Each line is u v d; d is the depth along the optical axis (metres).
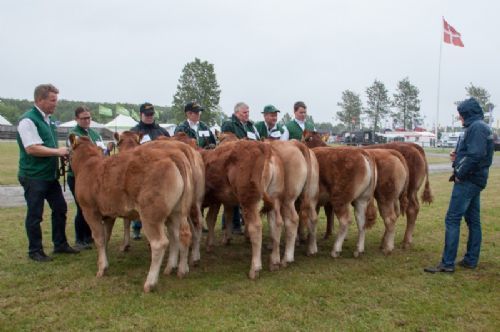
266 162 5.60
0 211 9.62
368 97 71.81
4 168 18.38
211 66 49.09
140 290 5.13
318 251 7.06
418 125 80.69
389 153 6.86
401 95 72.31
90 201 5.48
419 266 6.14
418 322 4.34
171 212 5.42
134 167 4.96
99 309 4.55
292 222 6.21
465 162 5.52
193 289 5.18
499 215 9.53
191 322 4.29
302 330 4.14
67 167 7.44
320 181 6.70
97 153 5.79
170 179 4.90
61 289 5.14
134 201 5.04
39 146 5.91
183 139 6.98
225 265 6.26
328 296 5.00
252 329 4.15
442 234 7.99
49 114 6.33
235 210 8.43
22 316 4.38
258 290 5.16
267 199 5.58
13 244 6.95
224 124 8.40
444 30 36.34
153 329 4.14
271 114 8.88
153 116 7.93
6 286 5.20
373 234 8.16
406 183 6.92
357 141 46.56
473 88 61.50
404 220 9.24
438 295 5.04
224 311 4.55
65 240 6.65
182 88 49.06
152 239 5.00
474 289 5.23
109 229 6.11
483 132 5.47
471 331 4.15
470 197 5.69
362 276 5.71
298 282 5.45
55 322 4.27
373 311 4.59
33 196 6.09
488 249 6.93
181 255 5.61
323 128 105.75
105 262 5.68
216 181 6.04
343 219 6.58
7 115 80.19
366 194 6.61
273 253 6.01
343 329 4.17
